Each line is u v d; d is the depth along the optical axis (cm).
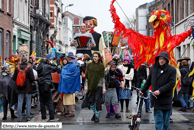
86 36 1248
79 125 761
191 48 2147
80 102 1216
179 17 2656
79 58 1202
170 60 843
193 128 714
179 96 995
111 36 1414
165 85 551
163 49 849
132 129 539
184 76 998
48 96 822
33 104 1073
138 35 893
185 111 979
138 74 973
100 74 789
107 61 1180
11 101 844
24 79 807
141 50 895
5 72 854
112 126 744
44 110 839
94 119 813
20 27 2555
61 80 862
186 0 2419
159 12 855
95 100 786
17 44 2473
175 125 751
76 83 868
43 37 3878
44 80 816
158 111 562
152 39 888
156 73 570
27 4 2794
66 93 855
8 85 845
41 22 3472
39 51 3444
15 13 2469
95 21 1367
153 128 713
